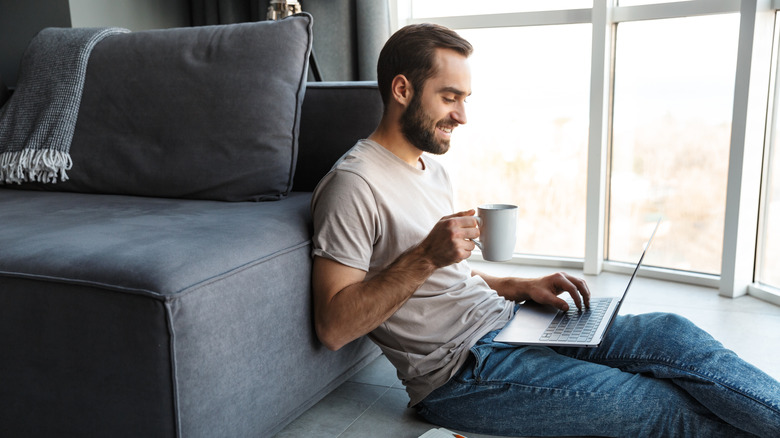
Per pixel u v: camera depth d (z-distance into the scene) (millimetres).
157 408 1075
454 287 1414
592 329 1375
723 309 2152
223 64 1741
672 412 1297
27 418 1213
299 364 1364
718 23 2236
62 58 1915
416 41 1304
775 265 2266
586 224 2535
